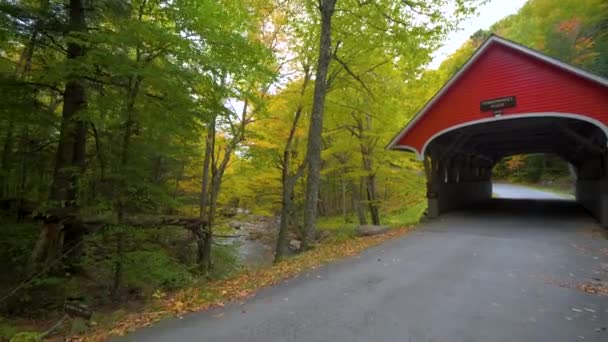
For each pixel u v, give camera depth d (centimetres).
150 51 614
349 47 1082
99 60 539
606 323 364
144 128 679
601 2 2438
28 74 614
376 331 348
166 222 783
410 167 1658
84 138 732
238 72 697
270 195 1595
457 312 395
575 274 552
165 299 521
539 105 995
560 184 3073
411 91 1271
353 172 1406
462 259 662
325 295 468
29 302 554
